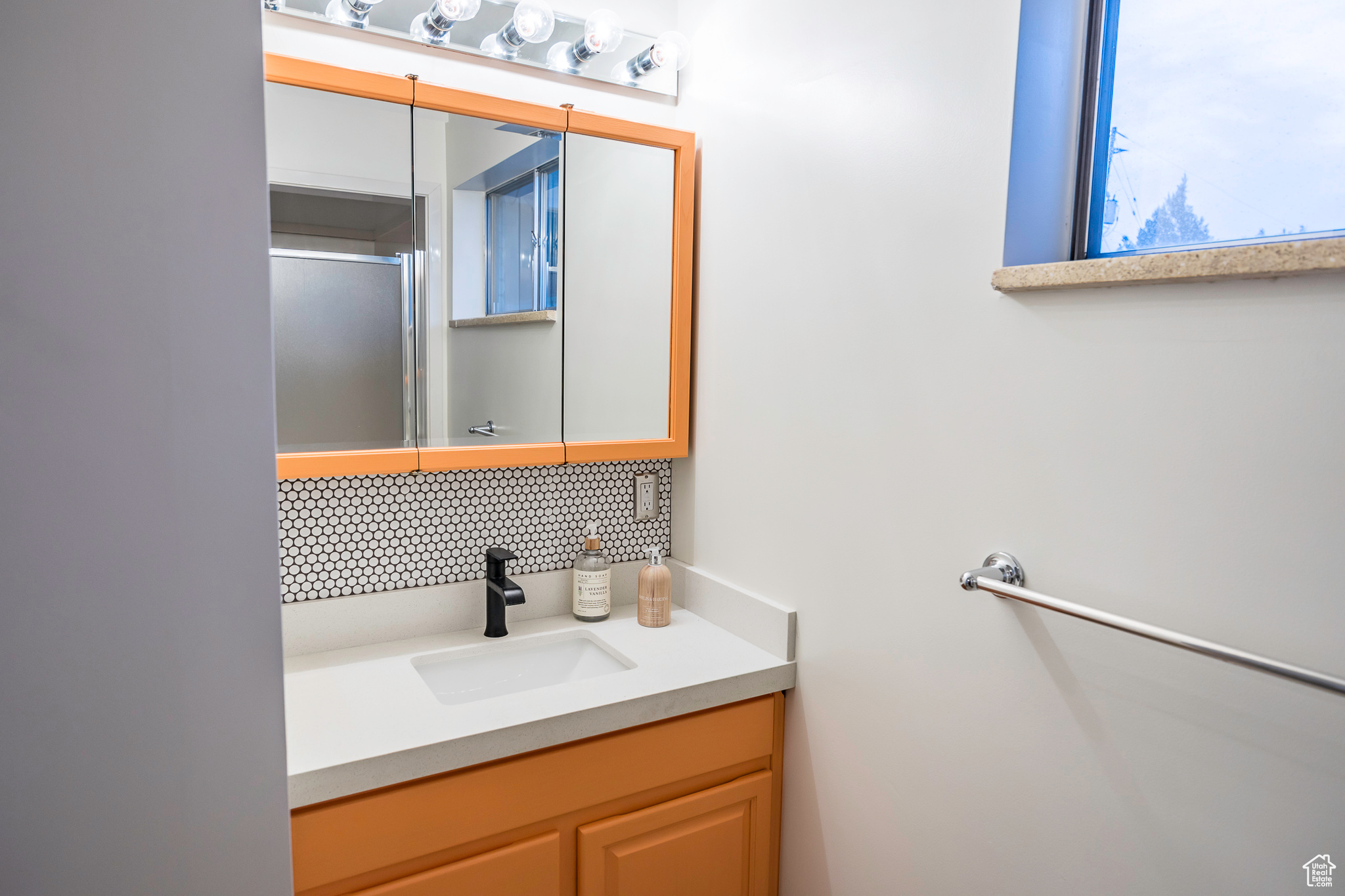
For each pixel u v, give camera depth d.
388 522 1.55
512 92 1.58
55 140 0.64
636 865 1.33
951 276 1.11
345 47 1.41
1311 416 0.74
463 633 1.62
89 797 0.70
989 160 1.04
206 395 0.70
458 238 1.47
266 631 0.74
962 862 1.14
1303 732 0.76
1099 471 0.93
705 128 1.68
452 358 1.49
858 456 1.30
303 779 1.03
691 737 1.38
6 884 0.68
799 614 1.46
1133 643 0.90
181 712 0.72
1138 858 0.91
